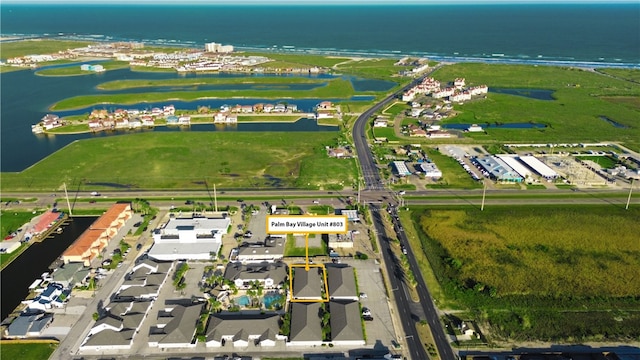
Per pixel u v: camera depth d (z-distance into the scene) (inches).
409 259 5022.1
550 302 4291.3
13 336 3890.3
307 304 4202.8
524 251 5108.3
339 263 4916.3
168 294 4426.7
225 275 4658.0
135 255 5083.7
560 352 3683.6
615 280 4586.6
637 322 4030.5
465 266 4830.2
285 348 3772.1
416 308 4244.6
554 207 6161.4
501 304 4274.1
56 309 4222.4
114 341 3759.8
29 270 4842.5
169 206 6225.4
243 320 3932.1
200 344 3809.1
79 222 5821.9
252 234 5487.2
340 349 3762.3
